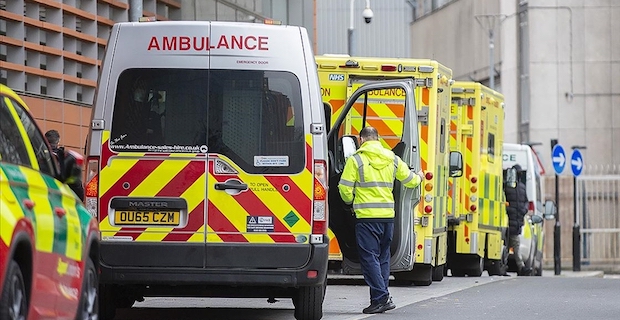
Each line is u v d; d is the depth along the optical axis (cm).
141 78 2072
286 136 2070
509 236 4756
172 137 2066
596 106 7844
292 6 5359
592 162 7838
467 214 4062
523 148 5191
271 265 2064
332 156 2670
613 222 7062
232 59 2075
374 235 2458
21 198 1384
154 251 2058
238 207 2061
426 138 3338
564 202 7406
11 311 1323
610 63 7831
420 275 3419
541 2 7856
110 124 2066
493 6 8481
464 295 2961
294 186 2066
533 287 3297
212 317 2308
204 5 4612
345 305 2677
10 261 1314
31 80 3600
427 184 3341
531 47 7875
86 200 2067
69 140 3756
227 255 2059
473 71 8888
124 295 2319
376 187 2462
